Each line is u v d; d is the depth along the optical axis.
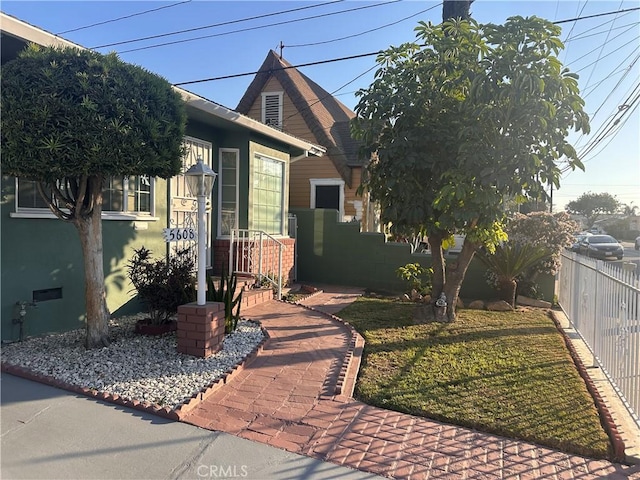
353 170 16.14
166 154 4.95
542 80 5.72
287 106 17.25
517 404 4.31
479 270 10.65
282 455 3.35
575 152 6.15
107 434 3.54
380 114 7.17
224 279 6.71
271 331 6.77
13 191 5.66
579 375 5.18
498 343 6.38
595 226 67.81
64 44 5.35
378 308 8.92
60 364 4.86
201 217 5.36
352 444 3.54
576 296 7.49
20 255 5.75
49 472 3.03
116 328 6.46
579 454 3.52
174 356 5.22
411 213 7.00
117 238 7.14
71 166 4.44
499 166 6.18
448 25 6.73
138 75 4.88
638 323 4.03
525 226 9.53
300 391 4.54
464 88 6.76
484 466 3.30
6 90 4.34
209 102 7.91
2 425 3.62
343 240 12.33
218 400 4.25
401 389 4.63
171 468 3.13
